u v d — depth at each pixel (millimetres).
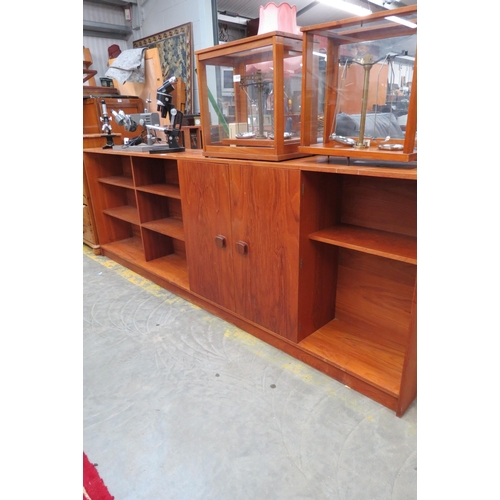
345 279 2025
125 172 3525
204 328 2318
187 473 1378
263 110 1826
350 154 1485
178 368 1956
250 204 1904
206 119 2076
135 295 2785
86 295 2795
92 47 5246
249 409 1666
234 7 6070
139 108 4109
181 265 3006
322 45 1560
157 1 4824
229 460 1425
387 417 1597
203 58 1966
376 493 1282
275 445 1480
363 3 6039
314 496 1279
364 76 1485
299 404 1685
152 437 1538
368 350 1856
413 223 1658
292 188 1681
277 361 1981
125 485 1338
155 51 4023
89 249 3789
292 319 1906
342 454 1431
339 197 1868
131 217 3178
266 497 1282
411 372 1555
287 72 1730
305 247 1775
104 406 1712
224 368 1942
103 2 5078
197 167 2148
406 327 1837
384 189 1714
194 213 2285
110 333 2293
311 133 1688
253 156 1842
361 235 1711
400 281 1809
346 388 1771
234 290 2207
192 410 1674
